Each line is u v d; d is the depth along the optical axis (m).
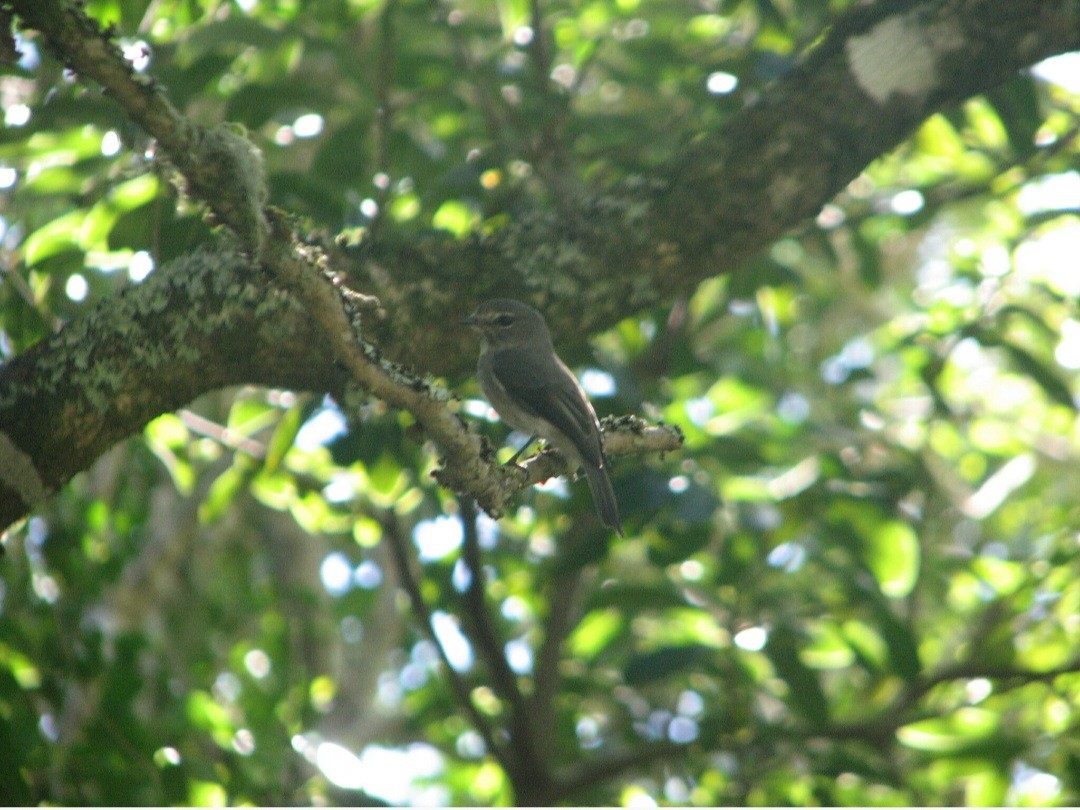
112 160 9.70
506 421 9.81
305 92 10.27
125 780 10.06
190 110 11.34
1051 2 9.34
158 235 8.81
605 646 12.01
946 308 12.25
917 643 10.90
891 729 11.01
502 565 13.48
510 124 11.56
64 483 7.18
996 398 14.91
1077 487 16.78
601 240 8.83
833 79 9.32
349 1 11.71
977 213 15.34
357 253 8.47
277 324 7.45
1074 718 11.32
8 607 10.59
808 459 12.00
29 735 9.55
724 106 11.82
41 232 9.79
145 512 12.93
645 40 12.18
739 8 12.49
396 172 11.69
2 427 6.91
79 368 7.11
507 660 11.75
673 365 12.15
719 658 10.93
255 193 5.54
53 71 9.97
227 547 15.98
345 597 15.05
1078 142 12.56
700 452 11.20
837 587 11.61
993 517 16.66
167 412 7.48
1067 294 12.03
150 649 11.09
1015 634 11.72
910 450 12.37
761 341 14.28
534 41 11.46
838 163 9.17
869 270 13.34
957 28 9.34
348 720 16.16
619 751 13.63
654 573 13.18
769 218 9.05
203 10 10.65
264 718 12.68
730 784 12.05
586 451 9.22
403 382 6.38
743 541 11.23
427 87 11.66
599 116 11.59
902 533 11.22
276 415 11.78
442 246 8.69
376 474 10.38
